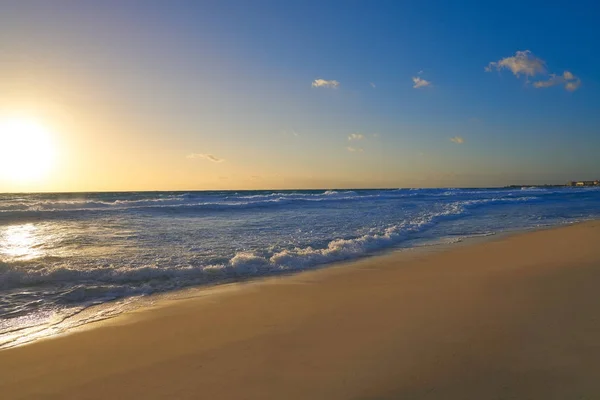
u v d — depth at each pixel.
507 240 11.98
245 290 6.85
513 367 3.59
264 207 25.47
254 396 3.31
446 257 9.45
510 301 5.57
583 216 19.62
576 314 4.89
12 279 7.39
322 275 7.91
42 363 4.09
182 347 4.42
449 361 3.77
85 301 6.33
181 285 7.25
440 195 43.72
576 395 3.10
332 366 3.80
